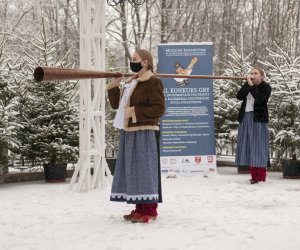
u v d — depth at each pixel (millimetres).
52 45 10930
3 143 9336
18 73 10336
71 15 22703
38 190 8883
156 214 6258
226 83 11781
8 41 19359
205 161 10789
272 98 10719
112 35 20703
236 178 10250
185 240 5301
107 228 5863
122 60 24438
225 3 27797
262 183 9398
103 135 8953
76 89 10430
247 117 9578
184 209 6930
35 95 10281
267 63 11203
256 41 26938
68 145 10023
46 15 21625
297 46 26422
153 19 24047
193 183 9555
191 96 10781
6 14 19766
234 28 28141
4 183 9992
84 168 8703
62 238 5484
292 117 10562
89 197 8070
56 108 10086
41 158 9984
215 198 7805
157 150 6219
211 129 10812
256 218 6312
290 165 10109
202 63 10805
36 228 5984
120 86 6453
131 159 6129
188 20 26828
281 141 10367
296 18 27172
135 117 6078
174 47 10781
